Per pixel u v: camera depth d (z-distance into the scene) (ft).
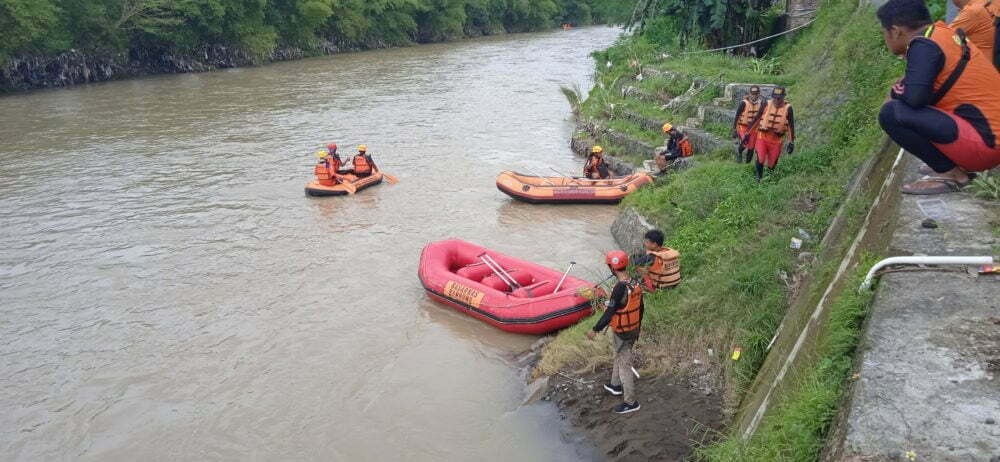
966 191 15.72
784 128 32.24
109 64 134.00
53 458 22.79
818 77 44.88
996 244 13.25
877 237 16.48
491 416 23.81
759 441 14.71
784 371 17.12
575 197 47.78
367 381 26.50
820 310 17.15
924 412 9.73
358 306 32.94
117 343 30.07
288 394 25.82
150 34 140.46
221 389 26.32
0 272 38.24
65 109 96.32
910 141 14.11
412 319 31.45
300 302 33.55
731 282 25.44
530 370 26.63
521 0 253.65
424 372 26.96
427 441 22.67
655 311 26.30
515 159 62.54
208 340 30.07
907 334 11.45
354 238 42.52
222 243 42.09
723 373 23.11
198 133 76.64
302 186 54.54
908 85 13.19
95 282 36.63
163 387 26.58
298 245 41.47
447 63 149.79
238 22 154.30
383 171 58.70
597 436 21.70
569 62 144.66
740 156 38.19
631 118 62.23
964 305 11.91
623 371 22.18
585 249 39.58
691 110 57.11
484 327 30.53
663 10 74.38
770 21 70.03
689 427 21.09
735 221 30.53
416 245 41.04
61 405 25.64
